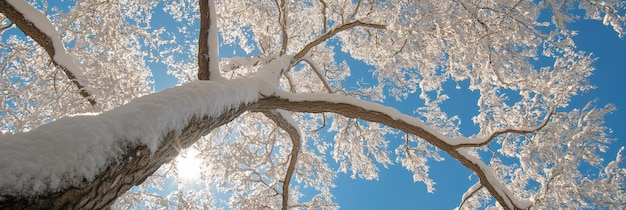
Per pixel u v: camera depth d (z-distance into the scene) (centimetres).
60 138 184
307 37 810
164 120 246
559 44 499
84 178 182
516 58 536
